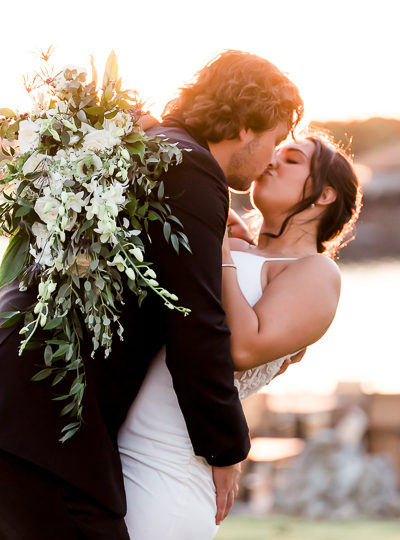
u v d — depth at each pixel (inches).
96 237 81.0
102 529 82.2
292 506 311.7
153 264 84.4
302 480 315.3
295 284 96.3
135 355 86.2
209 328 83.6
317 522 280.2
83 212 81.6
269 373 100.0
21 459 81.0
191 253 84.0
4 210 82.7
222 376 84.5
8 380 82.7
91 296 80.1
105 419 85.6
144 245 84.8
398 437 358.0
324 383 422.0
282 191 104.7
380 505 309.0
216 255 85.6
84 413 82.9
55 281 82.1
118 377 85.6
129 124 82.1
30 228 82.1
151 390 90.3
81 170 80.6
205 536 91.3
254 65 94.8
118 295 81.5
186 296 83.5
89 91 82.0
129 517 88.0
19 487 81.0
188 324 83.2
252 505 321.4
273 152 96.8
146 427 89.6
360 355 489.7
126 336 85.0
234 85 93.7
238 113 93.4
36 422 81.6
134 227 83.5
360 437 354.6
